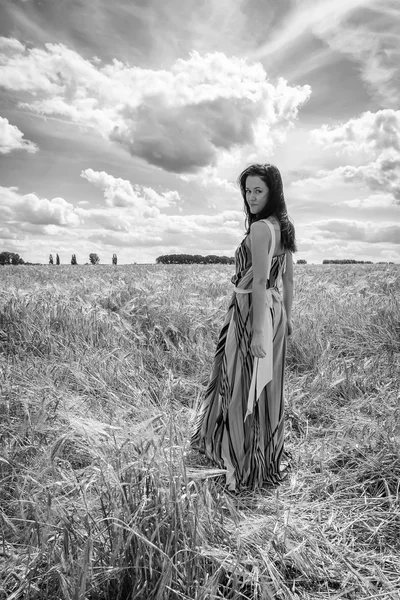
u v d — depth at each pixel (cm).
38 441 237
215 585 147
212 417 259
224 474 236
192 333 505
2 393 300
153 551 147
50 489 182
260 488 236
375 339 521
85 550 137
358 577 166
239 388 241
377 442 267
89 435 213
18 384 325
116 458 184
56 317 501
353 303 662
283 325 254
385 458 251
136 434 201
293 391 355
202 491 185
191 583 148
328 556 180
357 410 328
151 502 161
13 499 192
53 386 312
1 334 460
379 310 599
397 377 396
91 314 508
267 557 170
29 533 162
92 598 143
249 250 242
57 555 148
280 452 250
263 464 238
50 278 1160
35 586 146
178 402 340
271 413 245
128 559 150
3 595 149
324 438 288
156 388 359
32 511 177
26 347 427
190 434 277
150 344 470
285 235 245
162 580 138
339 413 331
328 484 233
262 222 229
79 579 137
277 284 254
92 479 174
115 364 384
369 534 198
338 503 221
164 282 837
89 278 952
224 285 865
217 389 261
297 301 689
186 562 150
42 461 208
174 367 421
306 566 170
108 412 295
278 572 162
